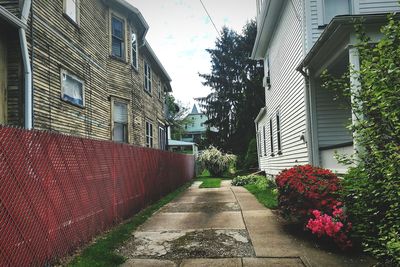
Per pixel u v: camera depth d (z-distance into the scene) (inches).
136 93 524.1
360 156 154.0
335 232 178.7
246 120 1169.4
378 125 141.6
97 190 221.1
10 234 132.1
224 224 250.7
